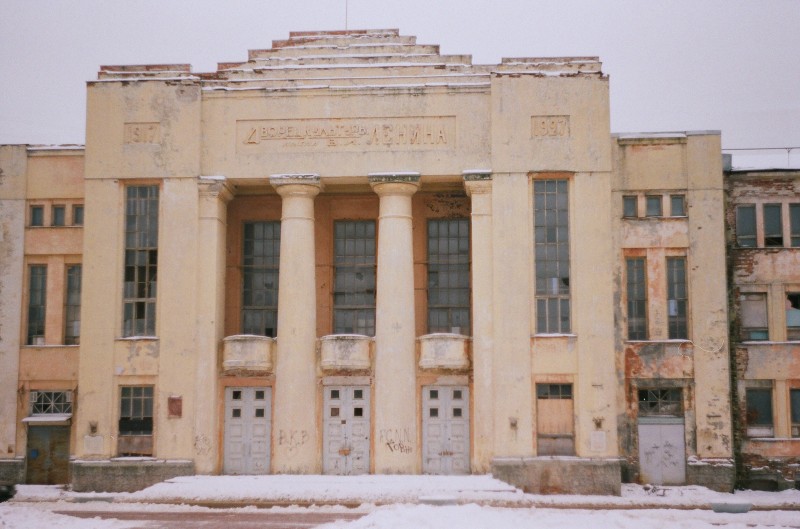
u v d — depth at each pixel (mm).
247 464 31391
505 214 30781
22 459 33375
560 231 30906
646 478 31828
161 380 30844
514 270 30562
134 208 31859
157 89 32000
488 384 30266
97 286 31375
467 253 33906
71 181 34656
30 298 34531
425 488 28109
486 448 30062
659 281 32750
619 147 33375
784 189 34062
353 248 34281
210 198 31594
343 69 32438
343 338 31250
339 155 31594
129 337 31250
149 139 31891
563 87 31156
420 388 31547
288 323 31094
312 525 23625
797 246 33844
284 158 31688
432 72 32156
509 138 31078
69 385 33781
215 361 31078
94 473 30484
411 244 31609
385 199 31641
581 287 30359
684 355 32250
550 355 30188
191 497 27984
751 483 32625
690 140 33219
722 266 32562
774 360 33125
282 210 32625
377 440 30484
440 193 33969
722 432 31797
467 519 22797
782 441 32656
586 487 29406
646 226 32969
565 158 30875
